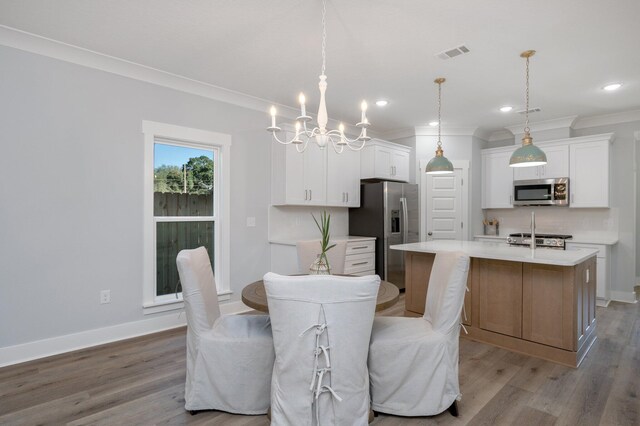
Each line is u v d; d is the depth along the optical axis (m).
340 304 1.66
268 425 1.95
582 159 4.79
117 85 3.21
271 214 4.42
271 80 3.63
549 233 5.36
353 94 4.04
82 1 2.29
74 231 2.98
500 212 5.87
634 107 4.48
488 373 2.57
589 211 5.00
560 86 3.77
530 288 2.90
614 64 3.22
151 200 3.41
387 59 3.13
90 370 2.58
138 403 2.14
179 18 2.49
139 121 3.33
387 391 2.02
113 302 3.18
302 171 4.46
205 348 2.04
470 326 3.27
